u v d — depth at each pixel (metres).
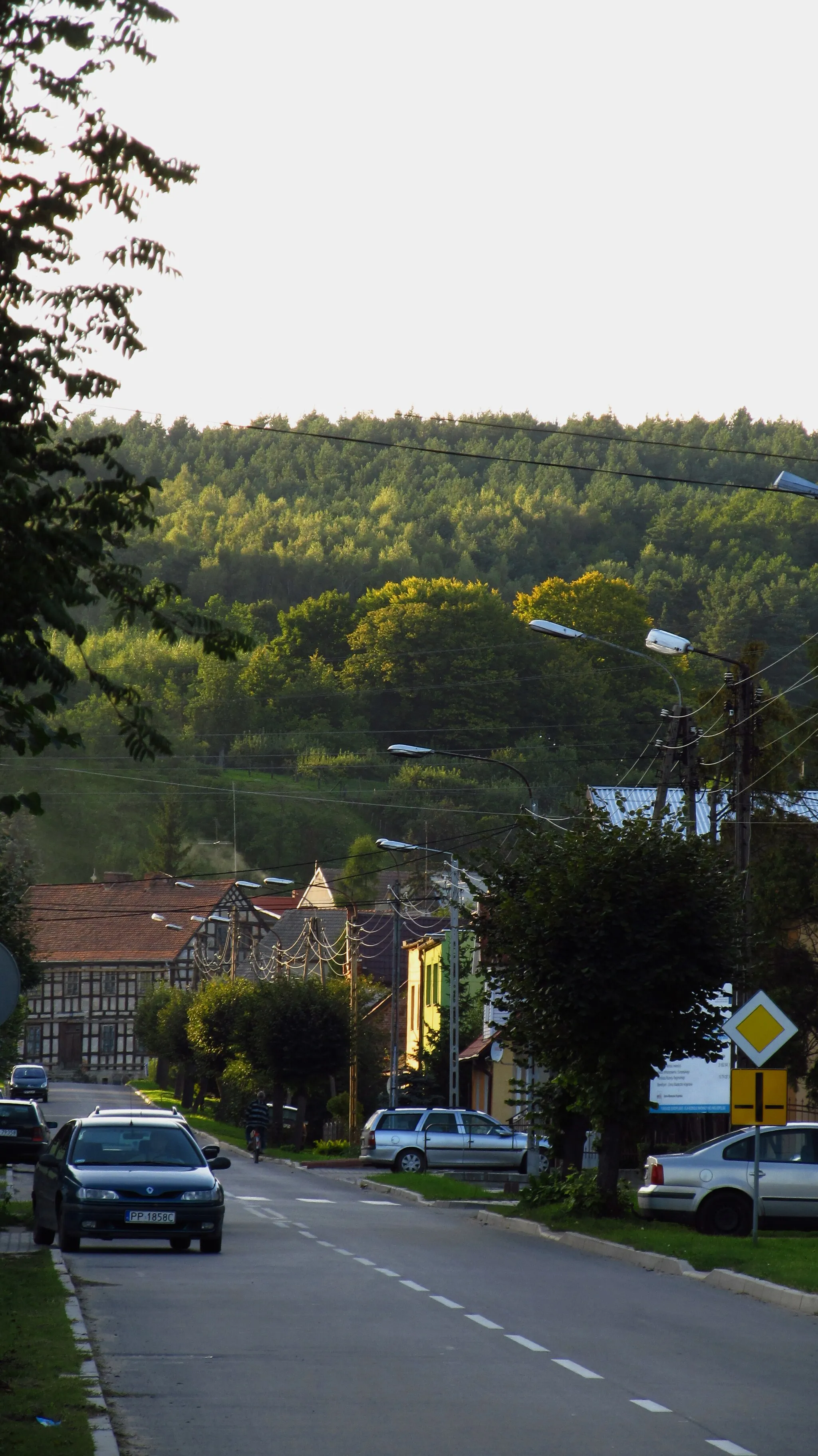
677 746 110.81
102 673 31.95
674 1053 91.25
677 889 89.56
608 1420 35.81
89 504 31.34
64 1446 31.05
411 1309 54.16
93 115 31.31
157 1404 36.97
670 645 108.19
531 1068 101.25
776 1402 38.19
